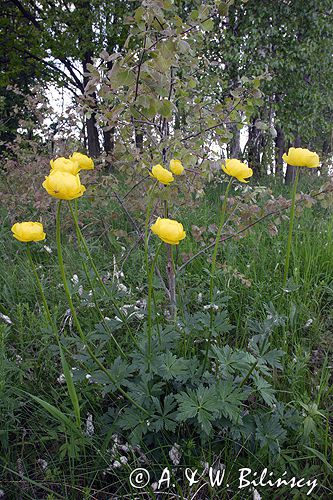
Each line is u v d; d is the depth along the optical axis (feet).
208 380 6.05
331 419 6.48
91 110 9.87
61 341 6.41
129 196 10.82
